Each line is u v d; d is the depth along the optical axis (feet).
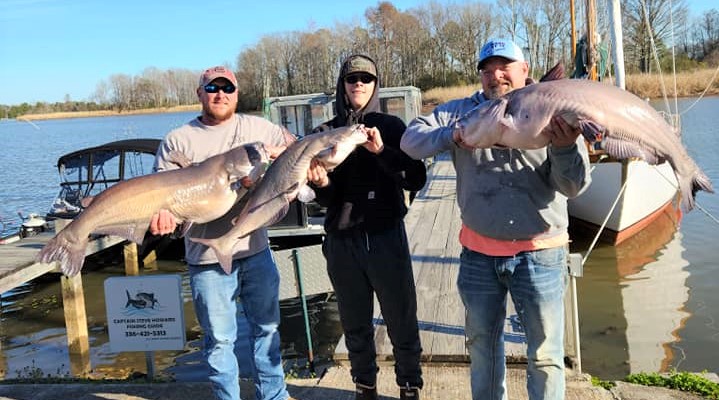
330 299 31.14
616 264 32.04
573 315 13.96
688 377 12.52
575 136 8.62
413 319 11.55
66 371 24.91
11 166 105.40
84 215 10.24
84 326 27.50
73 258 10.23
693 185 8.98
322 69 192.24
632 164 32.78
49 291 37.58
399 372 11.68
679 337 22.35
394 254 11.16
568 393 12.12
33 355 27.22
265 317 11.94
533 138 8.63
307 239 35.19
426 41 206.18
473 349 10.43
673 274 29.71
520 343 15.01
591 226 36.47
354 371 11.87
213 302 11.30
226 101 11.46
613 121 8.46
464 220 10.17
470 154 9.85
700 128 81.76
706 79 125.49
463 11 200.54
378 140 10.43
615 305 26.14
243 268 11.66
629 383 12.62
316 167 10.20
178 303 13.93
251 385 13.56
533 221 9.54
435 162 61.41
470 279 10.24
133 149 40.78
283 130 12.59
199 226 11.21
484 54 9.85
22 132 225.15
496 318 10.22
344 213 11.23
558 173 8.92
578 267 13.80
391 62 207.92
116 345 14.32
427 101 135.03
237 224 10.49
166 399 13.14
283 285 17.87
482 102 10.05
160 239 43.01
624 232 34.99
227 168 10.27
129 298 14.11
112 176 46.29
